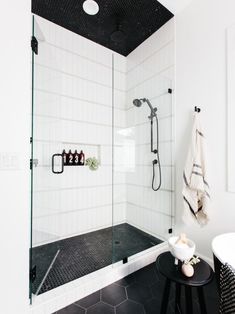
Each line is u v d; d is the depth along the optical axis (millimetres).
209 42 1587
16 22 979
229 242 1077
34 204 1220
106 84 2432
